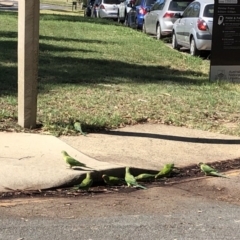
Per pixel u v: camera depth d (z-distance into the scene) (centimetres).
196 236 488
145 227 503
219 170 679
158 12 2156
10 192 576
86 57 1486
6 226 495
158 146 745
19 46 759
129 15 2695
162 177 644
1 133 751
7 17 2731
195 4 1752
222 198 591
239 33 1229
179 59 1598
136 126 834
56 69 1251
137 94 1031
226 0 1205
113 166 634
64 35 2022
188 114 910
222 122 886
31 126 780
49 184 591
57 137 750
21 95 773
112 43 1870
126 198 580
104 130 802
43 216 521
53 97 957
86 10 3856
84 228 496
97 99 966
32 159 648
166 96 1031
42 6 5106
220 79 1243
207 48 1652
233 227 512
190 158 709
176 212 544
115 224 507
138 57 1577
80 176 603
